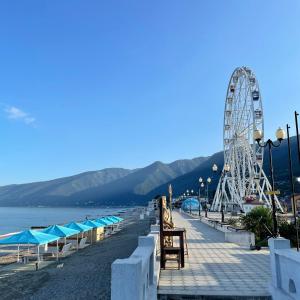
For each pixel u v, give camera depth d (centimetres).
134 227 6091
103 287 1686
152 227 1788
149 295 808
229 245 1992
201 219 4475
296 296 725
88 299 1499
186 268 1252
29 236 2480
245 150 5303
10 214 17888
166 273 1161
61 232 2861
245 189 5372
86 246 3612
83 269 2223
